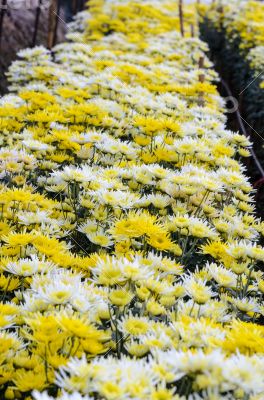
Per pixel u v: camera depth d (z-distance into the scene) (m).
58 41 9.87
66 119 3.80
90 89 4.80
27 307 1.74
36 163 3.26
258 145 5.41
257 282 2.46
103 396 1.35
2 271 2.10
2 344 1.61
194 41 7.27
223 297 2.25
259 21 8.52
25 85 5.30
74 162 3.39
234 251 2.29
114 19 9.12
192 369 1.33
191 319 1.74
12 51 8.16
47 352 1.57
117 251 2.38
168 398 1.31
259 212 4.23
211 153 3.51
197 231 2.46
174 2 11.16
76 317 1.62
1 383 1.57
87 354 1.57
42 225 2.55
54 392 1.57
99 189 2.63
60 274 1.92
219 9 9.53
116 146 3.33
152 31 8.71
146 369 1.37
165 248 2.24
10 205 2.63
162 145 3.60
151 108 4.25
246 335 1.56
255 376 1.32
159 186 2.94
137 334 1.74
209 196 3.04
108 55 6.13
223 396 1.45
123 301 1.76
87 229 2.66
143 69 5.40
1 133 3.85
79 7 11.83
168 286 1.99
